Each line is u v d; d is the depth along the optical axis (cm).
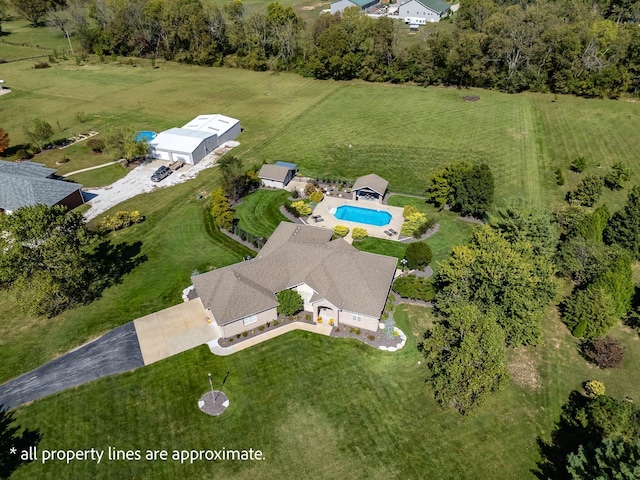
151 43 13425
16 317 4388
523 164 7412
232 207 6200
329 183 6825
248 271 4306
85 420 3422
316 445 3262
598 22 10388
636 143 8056
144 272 4944
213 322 4266
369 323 4166
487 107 9862
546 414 3481
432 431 3356
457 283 4078
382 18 11162
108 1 13412
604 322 3994
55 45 14488
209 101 10294
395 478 3070
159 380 3722
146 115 9431
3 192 5888
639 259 5128
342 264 4362
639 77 9900
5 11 17525
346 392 3638
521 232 4531
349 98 10512
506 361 3931
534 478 3066
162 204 6272
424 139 8350
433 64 11050
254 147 8044
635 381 3744
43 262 4112
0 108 9656
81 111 9606
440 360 3631
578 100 10125
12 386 3681
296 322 4291
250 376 3759
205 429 3366
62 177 6988
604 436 3131
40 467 3120
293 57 12381
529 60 10606
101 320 4309
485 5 11594
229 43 12719
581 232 4962
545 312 4462
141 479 3062
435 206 6269
